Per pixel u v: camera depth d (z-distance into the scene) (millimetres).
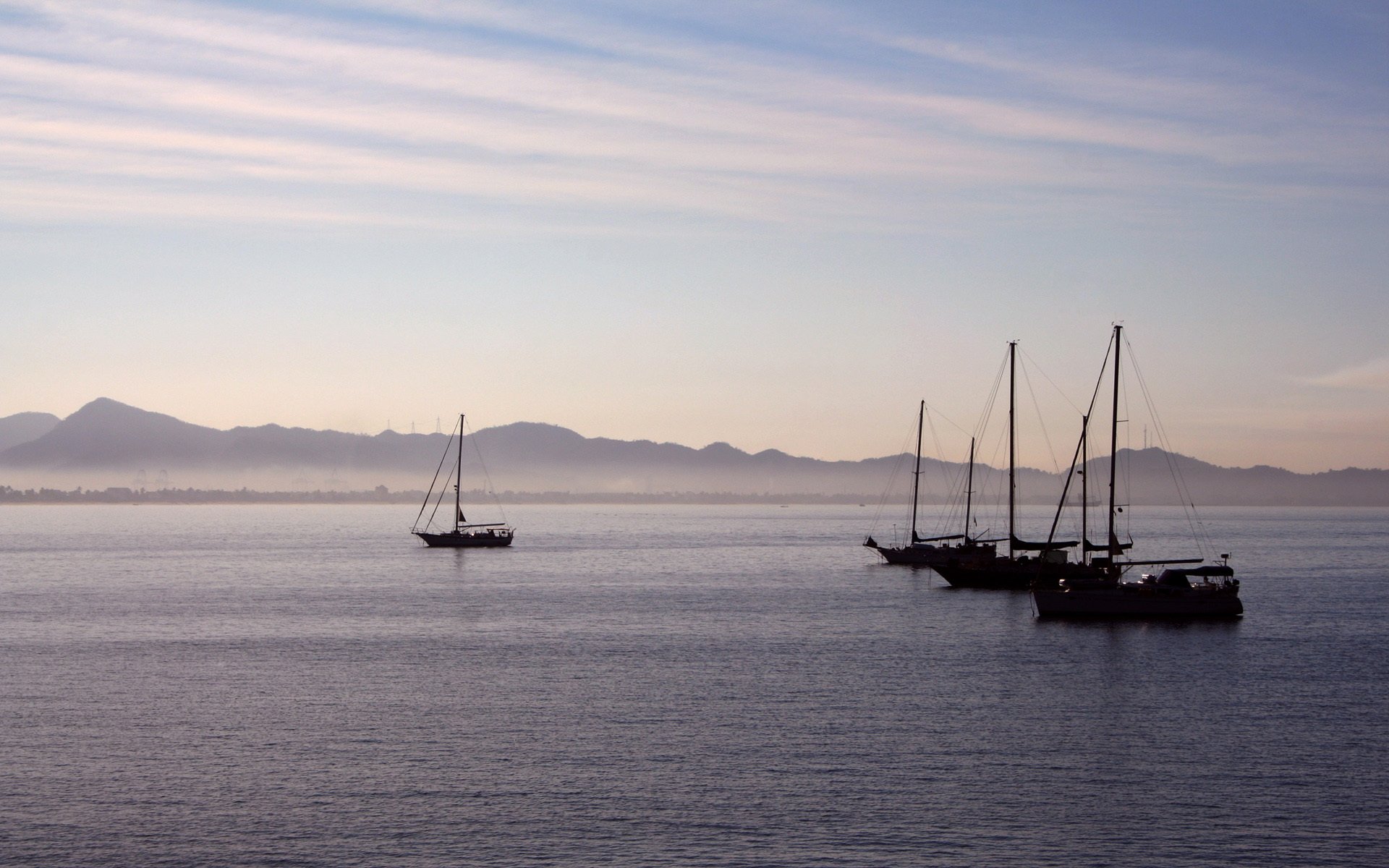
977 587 105438
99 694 52812
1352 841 33375
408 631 76125
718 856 32188
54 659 63781
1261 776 39250
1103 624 78688
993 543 125500
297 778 38688
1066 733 44875
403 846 32875
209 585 115250
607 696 52125
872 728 45750
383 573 132250
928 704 50375
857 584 115312
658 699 51281
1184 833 33906
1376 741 43781
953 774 39375
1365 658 63094
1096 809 35906
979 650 66375
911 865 31625
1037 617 82062
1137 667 60094
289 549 191500
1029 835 33719
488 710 49094
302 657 64250
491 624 79875
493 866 31500
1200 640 70375
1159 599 79812
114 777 38875
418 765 40375
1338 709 49531
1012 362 105312
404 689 53844
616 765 40250
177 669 60031
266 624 80625
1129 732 45156
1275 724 46625
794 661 62156
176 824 34438
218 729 45531
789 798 36812
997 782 38500
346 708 49469
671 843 33062
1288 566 149625
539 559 159875
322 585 114688
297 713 48438
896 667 60156
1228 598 80000
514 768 39906
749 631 75375
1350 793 37500
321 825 34406
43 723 46750
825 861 31812
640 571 136500
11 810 35562
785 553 182500
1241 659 62781
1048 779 38844
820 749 42406
